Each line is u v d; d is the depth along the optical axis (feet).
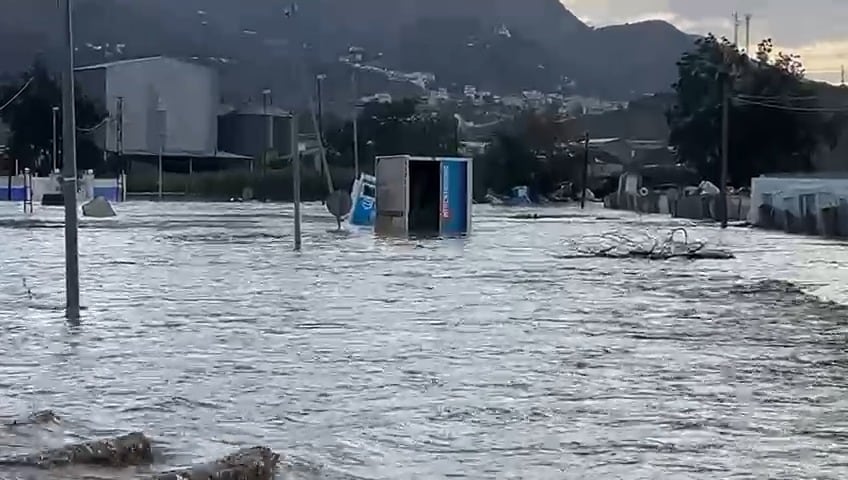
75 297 63.52
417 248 125.70
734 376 46.44
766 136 288.30
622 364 49.37
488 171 352.49
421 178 157.28
